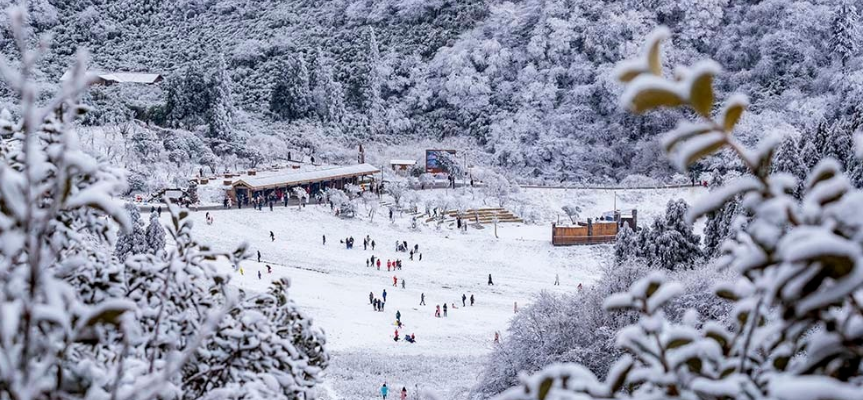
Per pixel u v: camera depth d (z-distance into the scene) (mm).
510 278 75188
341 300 62312
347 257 76438
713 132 3092
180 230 7496
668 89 2992
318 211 88000
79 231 7348
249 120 136375
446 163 116000
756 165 3145
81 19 168000
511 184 109625
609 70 144750
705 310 21344
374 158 125812
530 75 150250
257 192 90250
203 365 7270
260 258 71562
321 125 140500
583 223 85625
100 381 4781
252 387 6953
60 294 3625
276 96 142625
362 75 148875
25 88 3375
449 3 168125
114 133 110125
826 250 2645
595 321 26797
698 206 3195
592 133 140750
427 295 66125
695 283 23031
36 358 4402
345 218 87375
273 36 168125
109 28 168500
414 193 101188
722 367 3670
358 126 143125
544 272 78250
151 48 167750
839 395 2568
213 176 99250
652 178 126062
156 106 123750
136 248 44094
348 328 55625
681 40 150500
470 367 46719
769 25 147625
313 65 151750
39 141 6734
